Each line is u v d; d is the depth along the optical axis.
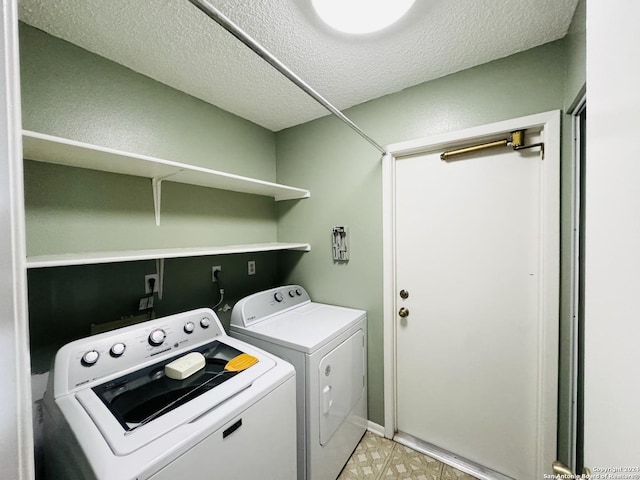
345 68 1.47
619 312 0.43
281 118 2.09
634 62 0.39
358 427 1.74
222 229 1.92
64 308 1.22
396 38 1.25
